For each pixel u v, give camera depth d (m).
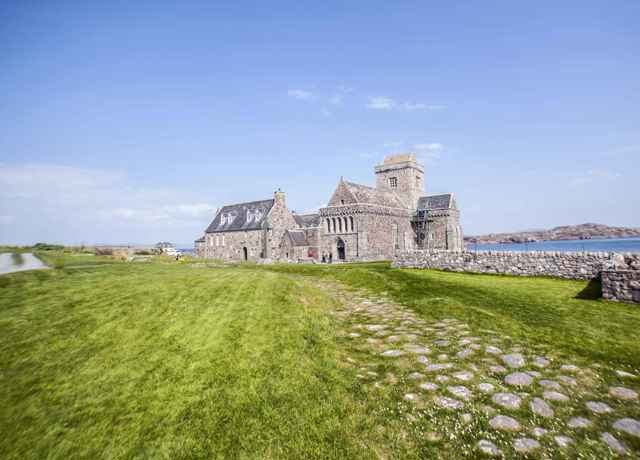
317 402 8.91
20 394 9.55
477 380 9.45
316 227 67.56
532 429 7.58
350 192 57.03
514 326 13.05
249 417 8.52
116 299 16.09
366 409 8.58
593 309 14.71
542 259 22.73
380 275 24.67
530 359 10.37
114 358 11.12
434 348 11.55
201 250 85.56
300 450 7.55
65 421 8.66
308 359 11.01
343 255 57.97
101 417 8.73
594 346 11.04
